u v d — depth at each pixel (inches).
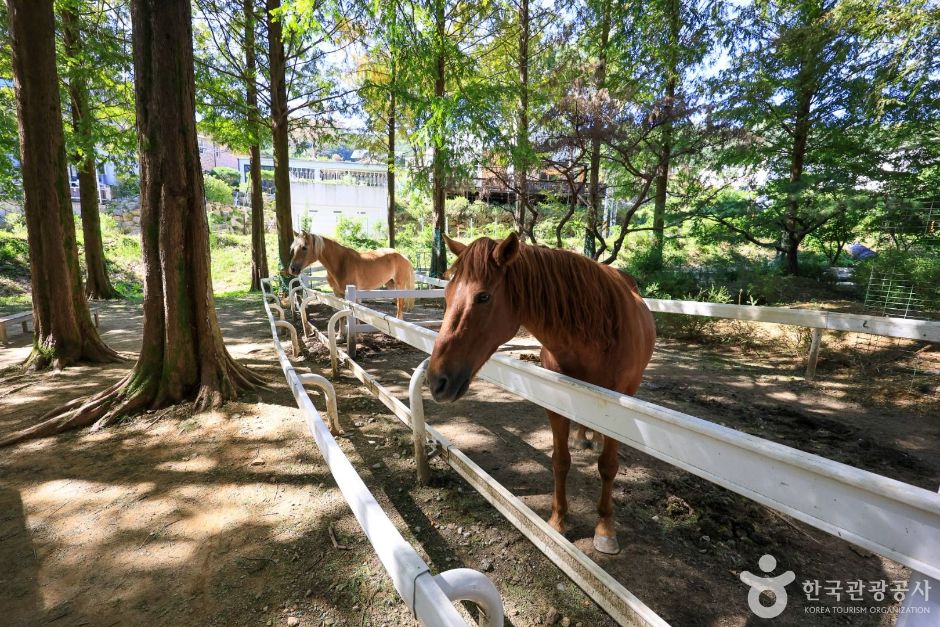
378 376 193.6
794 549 82.1
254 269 512.7
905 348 209.2
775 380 184.7
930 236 291.0
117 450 120.7
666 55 373.4
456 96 339.0
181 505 95.0
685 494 100.0
